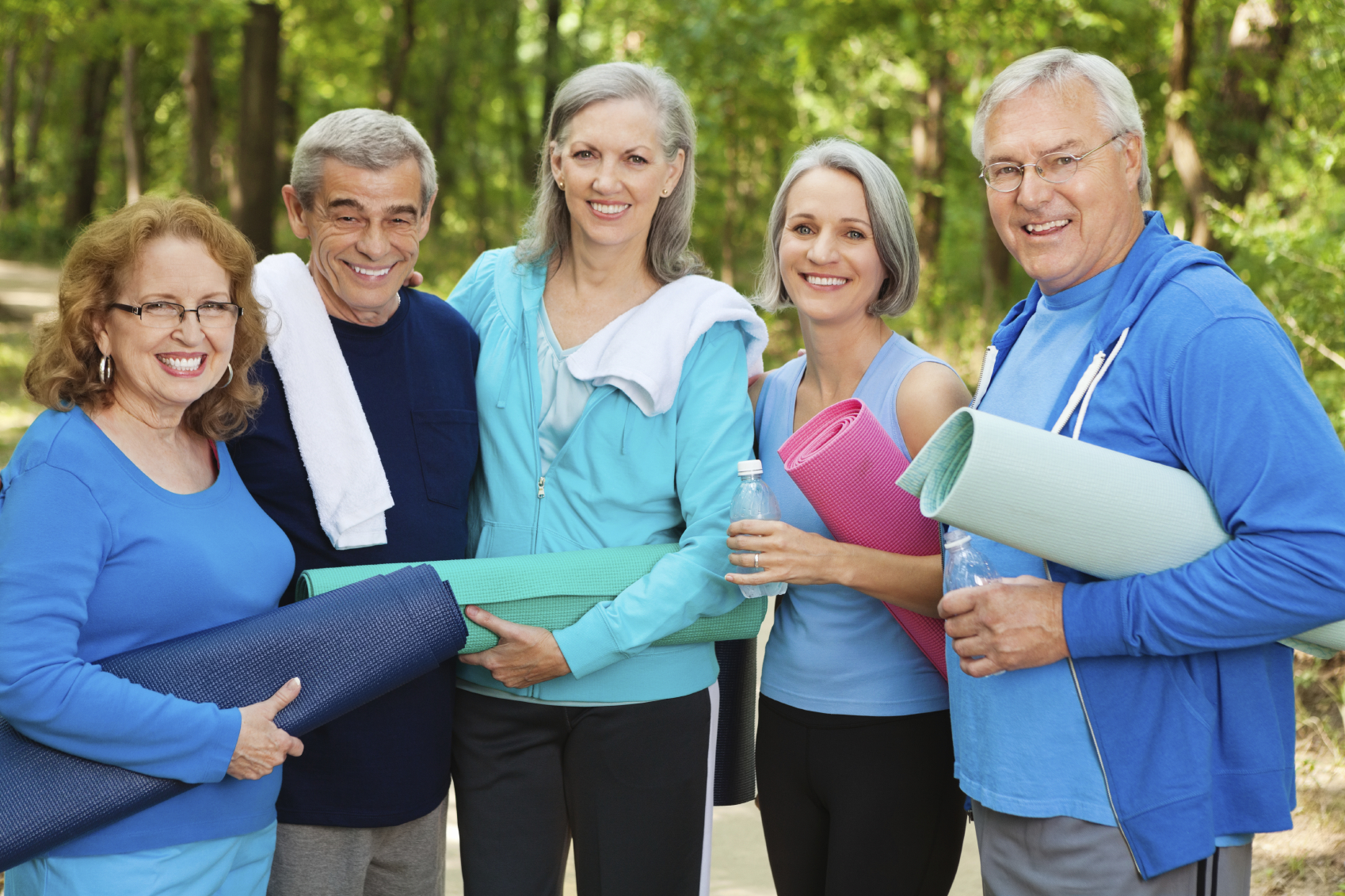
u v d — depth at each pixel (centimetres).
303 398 242
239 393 226
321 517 243
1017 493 197
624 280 266
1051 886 211
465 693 264
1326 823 363
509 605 242
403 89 2519
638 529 262
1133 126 214
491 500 267
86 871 200
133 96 2419
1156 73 1029
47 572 192
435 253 2280
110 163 3591
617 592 248
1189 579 191
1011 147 216
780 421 277
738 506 246
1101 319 210
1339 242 526
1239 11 834
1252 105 843
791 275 261
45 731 192
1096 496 195
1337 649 201
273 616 214
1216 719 202
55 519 195
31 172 3444
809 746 259
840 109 1836
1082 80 214
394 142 242
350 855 248
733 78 1470
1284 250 539
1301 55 780
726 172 2014
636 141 252
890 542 243
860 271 255
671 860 263
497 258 285
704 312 256
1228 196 845
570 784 262
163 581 206
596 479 259
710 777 270
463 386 265
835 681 255
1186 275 201
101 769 196
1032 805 210
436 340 263
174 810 204
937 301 1427
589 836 260
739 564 240
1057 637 203
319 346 245
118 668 200
